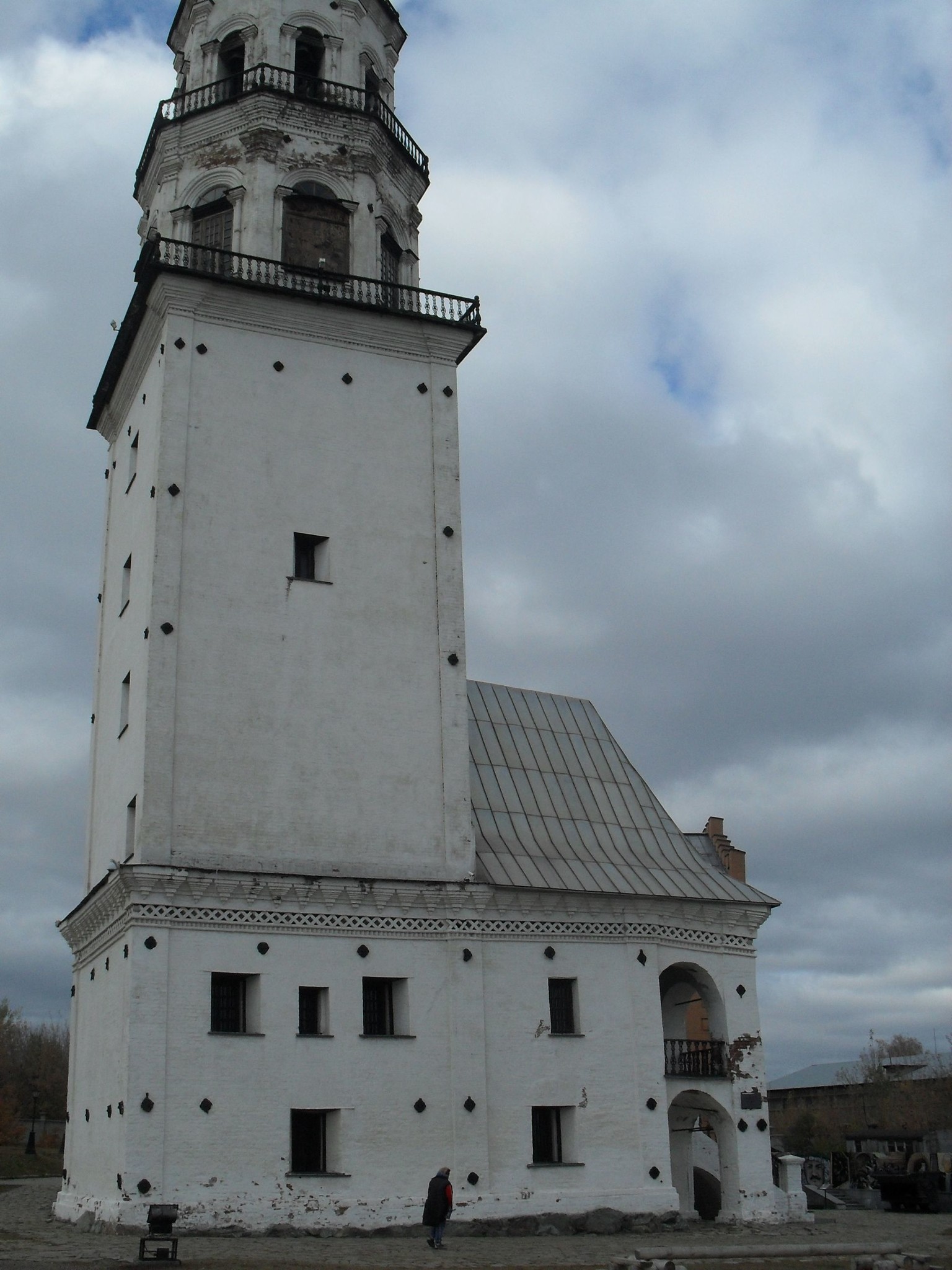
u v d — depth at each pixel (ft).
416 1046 102.53
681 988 130.11
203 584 107.96
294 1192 94.63
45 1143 322.75
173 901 97.35
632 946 115.03
